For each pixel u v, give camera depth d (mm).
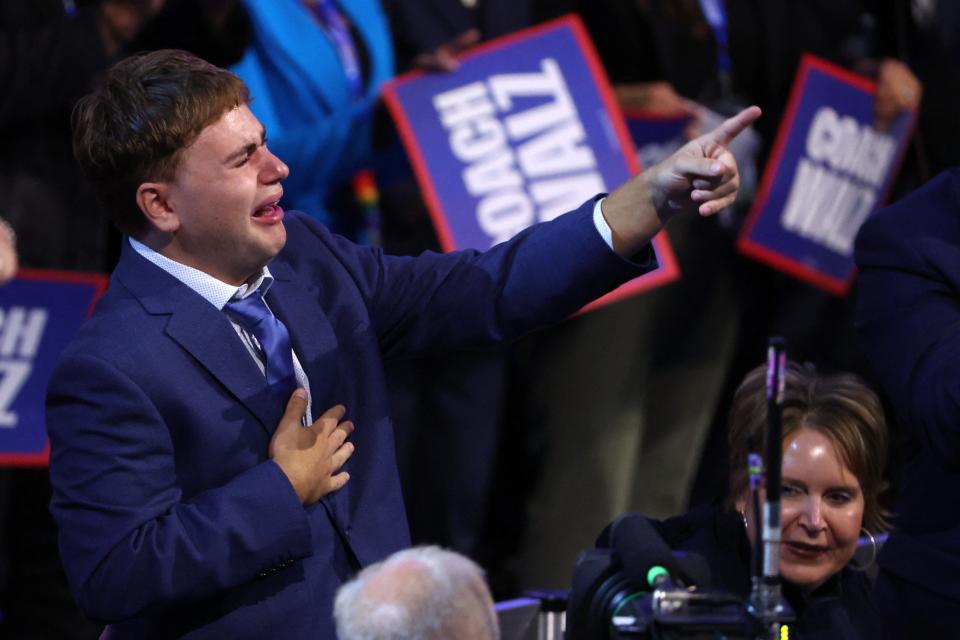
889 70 15578
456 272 8406
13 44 12570
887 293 8250
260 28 13547
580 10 14812
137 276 7742
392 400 14430
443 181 13477
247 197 7578
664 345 14984
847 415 8078
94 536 7273
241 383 7645
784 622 5887
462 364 14312
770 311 16219
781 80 15703
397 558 5609
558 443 14555
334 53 13742
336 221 14164
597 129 13797
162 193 7586
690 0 15062
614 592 5930
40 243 12867
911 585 8297
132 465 7355
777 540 5832
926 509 8312
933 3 15633
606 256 8055
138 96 7523
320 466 7574
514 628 8930
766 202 15250
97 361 7430
